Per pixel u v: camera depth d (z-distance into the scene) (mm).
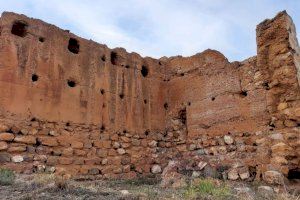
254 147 10125
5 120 9086
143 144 12383
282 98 9758
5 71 9422
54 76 10469
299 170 9031
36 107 9805
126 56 12930
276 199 6688
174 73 13898
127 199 5297
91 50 11766
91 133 10891
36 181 6758
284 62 9883
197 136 12117
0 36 9688
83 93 11070
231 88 11375
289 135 9266
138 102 12773
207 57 12703
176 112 13312
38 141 9578
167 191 6969
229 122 11133
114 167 11141
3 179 6746
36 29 10469
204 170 11133
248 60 11094
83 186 6734
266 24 10609
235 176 10141
